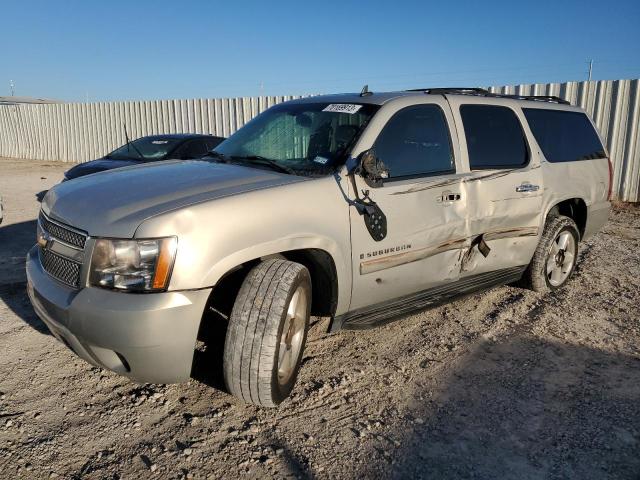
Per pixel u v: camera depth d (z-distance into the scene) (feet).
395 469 8.96
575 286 18.72
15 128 77.56
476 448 9.57
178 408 10.56
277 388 10.11
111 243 9.12
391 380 11.90
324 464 9.04
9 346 12.91
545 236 17.08
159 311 8.88
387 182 12.30
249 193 10.18
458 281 14.40
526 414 10.66
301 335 10.94
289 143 13.15
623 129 35.45
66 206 10.39
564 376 12.24
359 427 10.11
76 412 10.32
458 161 13.97
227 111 53.83
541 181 16.24
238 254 9.63
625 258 22.67
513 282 18.35
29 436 9.52
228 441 9.56
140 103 61.11
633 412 10.78
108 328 8.93
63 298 9.54
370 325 12.34
